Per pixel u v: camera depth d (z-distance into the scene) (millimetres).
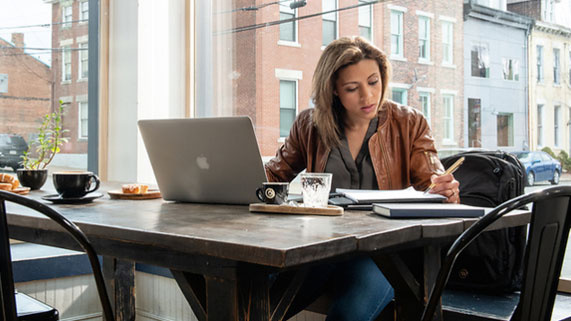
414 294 1252
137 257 1148
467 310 1700
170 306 2652
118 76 3258
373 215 1347
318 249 941
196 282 1127
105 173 3316
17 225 1406
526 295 1038
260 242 943
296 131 2158
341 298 1452
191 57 3178
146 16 3193
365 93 1875
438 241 1255
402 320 1284
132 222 1227
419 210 1287
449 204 1404
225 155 1560
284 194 1462
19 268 2332
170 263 1070
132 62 3182
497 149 2363
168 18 3229
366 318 1422
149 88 3219
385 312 1699
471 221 1256
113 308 1502
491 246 1881
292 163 2162
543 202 1007
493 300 1831
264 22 3008
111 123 3305
